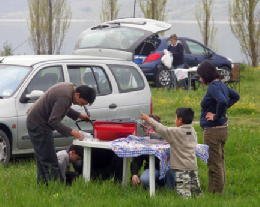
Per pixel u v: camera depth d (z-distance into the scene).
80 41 53.22
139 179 23.94
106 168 25.11
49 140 23.73
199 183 24.69
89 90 23.53
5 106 28.69
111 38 51.88
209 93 23.38
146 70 57.44
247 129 37.16
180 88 57.22
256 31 101.75
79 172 25.06
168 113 45.47
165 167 23.06
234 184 26.16
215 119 23.39
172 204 21.62
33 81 29.62
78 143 23.97
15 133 28.73
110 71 31.88
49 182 23.50
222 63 60.84
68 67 30.75
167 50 57.94
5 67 30.59
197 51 60.25
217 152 23.72
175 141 23.06
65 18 104.69
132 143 23.72
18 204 21.33
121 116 31.62
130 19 54.06
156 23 53.41
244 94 56.16
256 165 28.91
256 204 22.33
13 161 29.66
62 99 23.39
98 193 22.98
